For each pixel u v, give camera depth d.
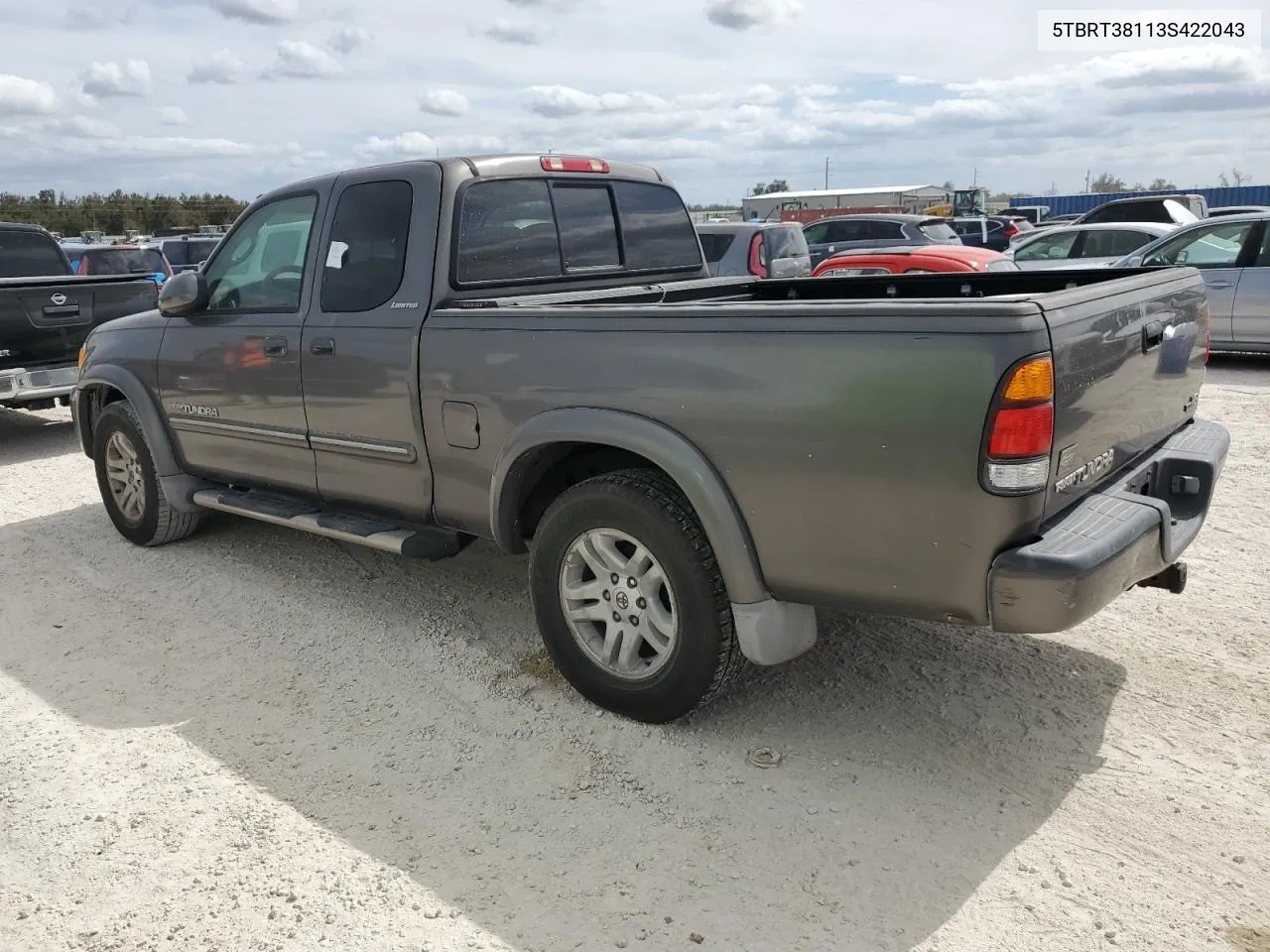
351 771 3.28
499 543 3.72
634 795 3.09
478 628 4.34
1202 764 3.16
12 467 7.88
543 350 3.42
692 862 2.78
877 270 13.00
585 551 3.46
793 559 2.99
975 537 2.66
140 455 5.35
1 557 5.53
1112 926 2.49
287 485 4.63
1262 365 10.57
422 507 4.02
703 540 3.16
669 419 3.13
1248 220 10.29
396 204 3.98
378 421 4.04
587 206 4.52
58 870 2.83
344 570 5.10
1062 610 2.62
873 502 2.79
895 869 2.72
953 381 2.60
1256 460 6.61
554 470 3.79
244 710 3.71
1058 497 2.77
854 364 2.75
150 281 8.97
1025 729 3.39
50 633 4.48
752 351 2.93
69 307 8.27
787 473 2.92
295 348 4.30
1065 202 47.53
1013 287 4.33
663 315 3.12
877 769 3.19
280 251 4.48
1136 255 11.03
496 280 4.07
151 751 3.44
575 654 3.55
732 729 3.44
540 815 3.01
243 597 4.79
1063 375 2.65
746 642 3.12
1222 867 2.70
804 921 2.54
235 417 4.74
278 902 2.66
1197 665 3.80
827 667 3.86
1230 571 4.71
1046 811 2.95
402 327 3.87
